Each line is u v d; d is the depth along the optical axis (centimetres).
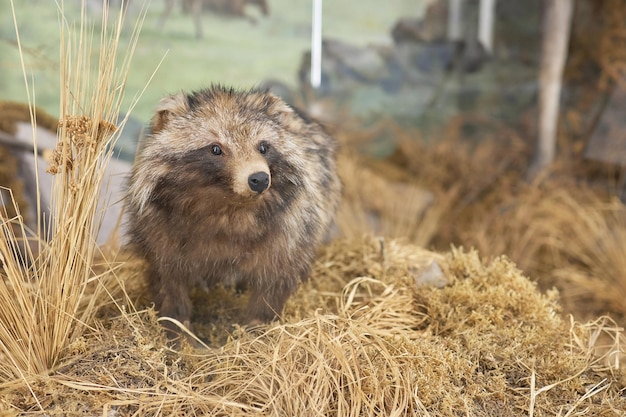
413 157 714
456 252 374
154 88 646
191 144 271
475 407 264
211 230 279
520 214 557
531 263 518
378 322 308
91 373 252
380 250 388
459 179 663
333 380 251
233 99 287
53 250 262
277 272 300
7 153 435
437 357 275
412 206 601
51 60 561
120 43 623
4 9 549
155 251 293
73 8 574
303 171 295
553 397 275
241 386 252
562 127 657
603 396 275
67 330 265
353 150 705
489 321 316
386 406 249
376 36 809
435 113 794
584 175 606
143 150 286
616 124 600
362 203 602
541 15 611
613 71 630
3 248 248
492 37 799
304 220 301
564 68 678
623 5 635
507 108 765
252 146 271
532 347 297
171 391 245
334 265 381
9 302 253
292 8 757
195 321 332
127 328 279
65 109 260
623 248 477
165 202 278
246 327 309
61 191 260
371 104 802
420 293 335
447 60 809
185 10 679
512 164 679
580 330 318
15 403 237
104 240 394
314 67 776
